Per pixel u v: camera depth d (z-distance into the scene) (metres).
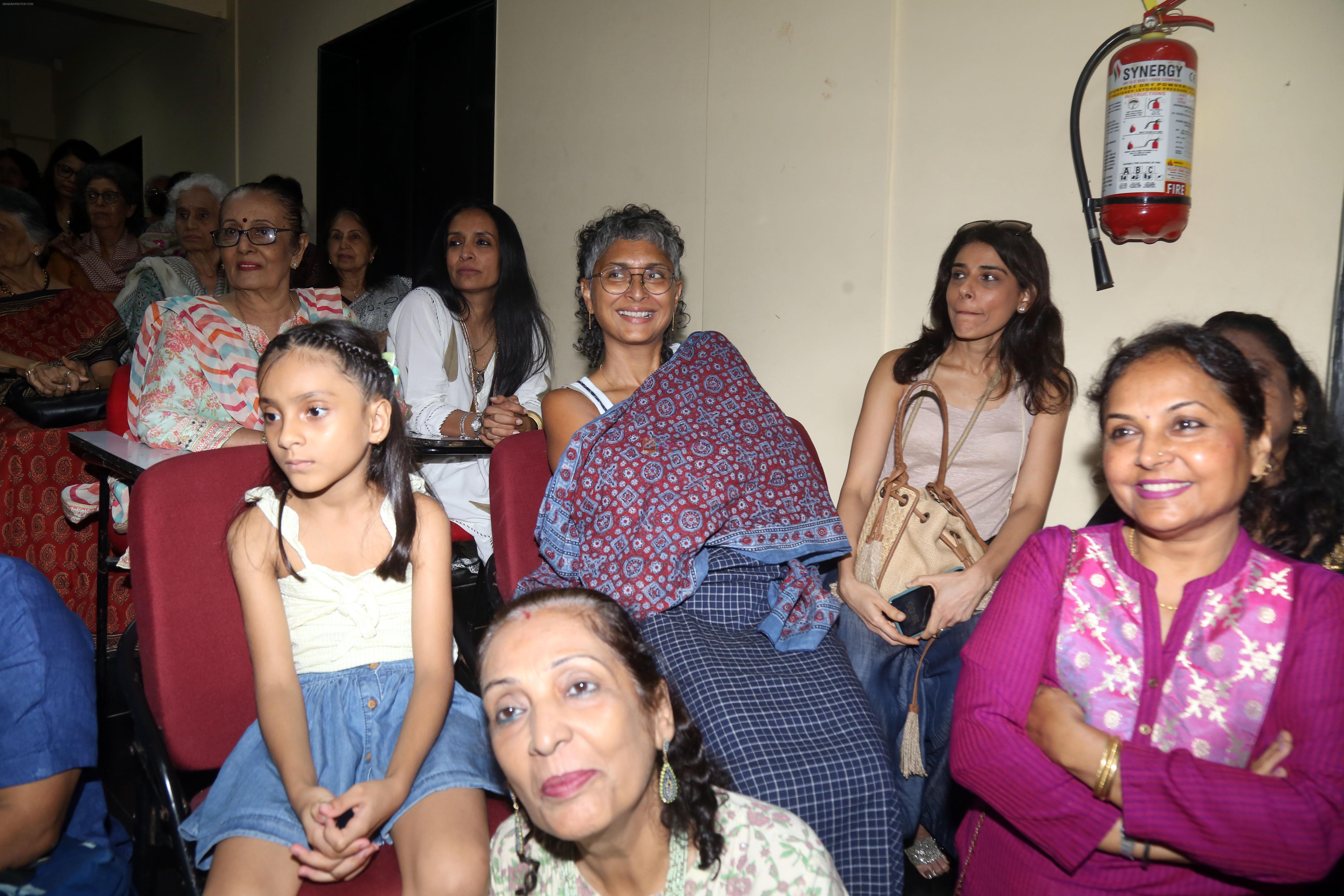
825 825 1.76
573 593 1.28
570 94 4.00
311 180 5.92
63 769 1.46
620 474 2.08
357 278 4.75
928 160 2.85
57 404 3.31
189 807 1.71
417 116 5.32
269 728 1.61
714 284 3.47
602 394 2.31
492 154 4.68
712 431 2.16
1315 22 2.19
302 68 5.88
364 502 1.81
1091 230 2.48
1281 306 2.28
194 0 6.66
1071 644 1.42
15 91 11.48
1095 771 1.29
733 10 3.32
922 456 2.53
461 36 4.91
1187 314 2.41
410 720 1.66
